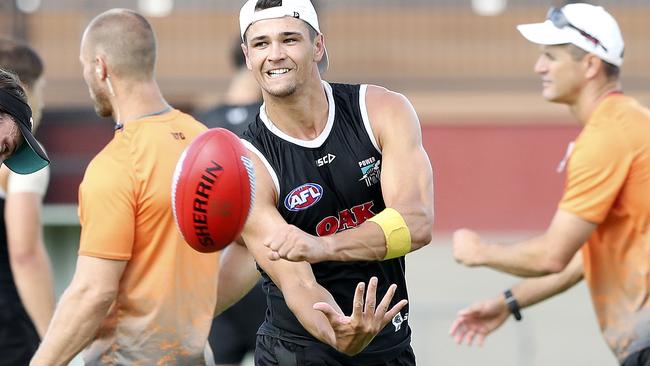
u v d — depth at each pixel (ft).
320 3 129.39
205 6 130.11
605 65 52.26
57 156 124.26
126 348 45.21
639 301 51.03
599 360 89.35
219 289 48.96
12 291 52.49
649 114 51.67
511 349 87.35
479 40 128.57
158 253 45.11
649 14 124.98
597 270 52.37
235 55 77.82
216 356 70.28
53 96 125.18
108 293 43.91
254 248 42.47
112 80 45.85
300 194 42.34
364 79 126.82
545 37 52.65
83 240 44.14
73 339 43.83
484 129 123.75
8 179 51.62
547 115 123.65
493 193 123.13
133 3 130.31
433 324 85.35
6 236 52.13
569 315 89.51
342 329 39.09
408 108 43.14
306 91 41.65
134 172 44.32
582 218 50.55
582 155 50.72
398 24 129.08
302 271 42.47
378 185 42.80
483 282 96.37
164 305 45.27
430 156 123.95
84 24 127.65
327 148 42.45
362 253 39.17
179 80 126.11
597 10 52.80
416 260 98.12
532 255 51.42
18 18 121.90
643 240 50.65
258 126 43.09
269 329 46.55
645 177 50.24
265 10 40.75
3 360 52.24
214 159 37.76
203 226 37.70
